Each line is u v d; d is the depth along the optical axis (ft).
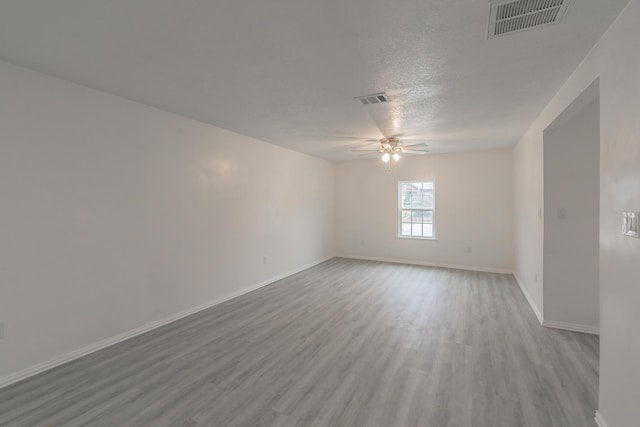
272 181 17.52
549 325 11.03
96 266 9.45
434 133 14.84
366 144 17.53
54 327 8.49
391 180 22.85
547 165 10.97
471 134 15.10
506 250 19.38
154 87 9.16
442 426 6.12
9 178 7.67
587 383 7.53
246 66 7.72
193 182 12.66
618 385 5.47
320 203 22.88
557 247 10.90
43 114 8.23
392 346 9.59
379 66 7.69
